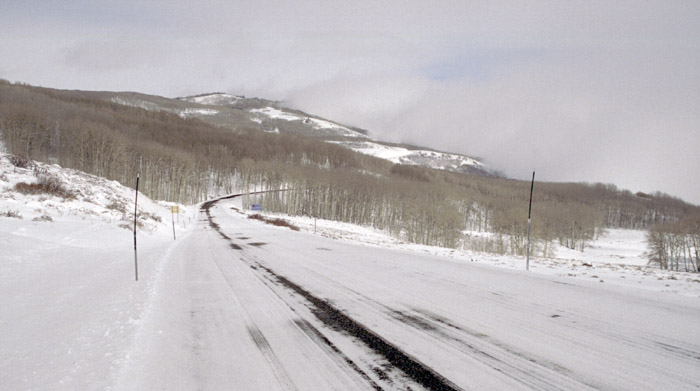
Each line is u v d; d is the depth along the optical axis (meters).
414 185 98.12
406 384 3.91
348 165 170.50
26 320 5.69
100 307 6.46
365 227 86.00
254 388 3.80
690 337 5.45
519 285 9.36
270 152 164.25
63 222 17.31
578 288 9.12
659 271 17.81
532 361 4.53
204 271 10.93
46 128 76.62
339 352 4.78
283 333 5.48
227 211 73.94
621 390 3.80
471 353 4.78
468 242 72.25
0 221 14.24
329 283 9.23
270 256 14.74
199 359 4.51
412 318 6.28
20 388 3.63
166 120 189.25
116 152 75.06
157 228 28.56
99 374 3.97
